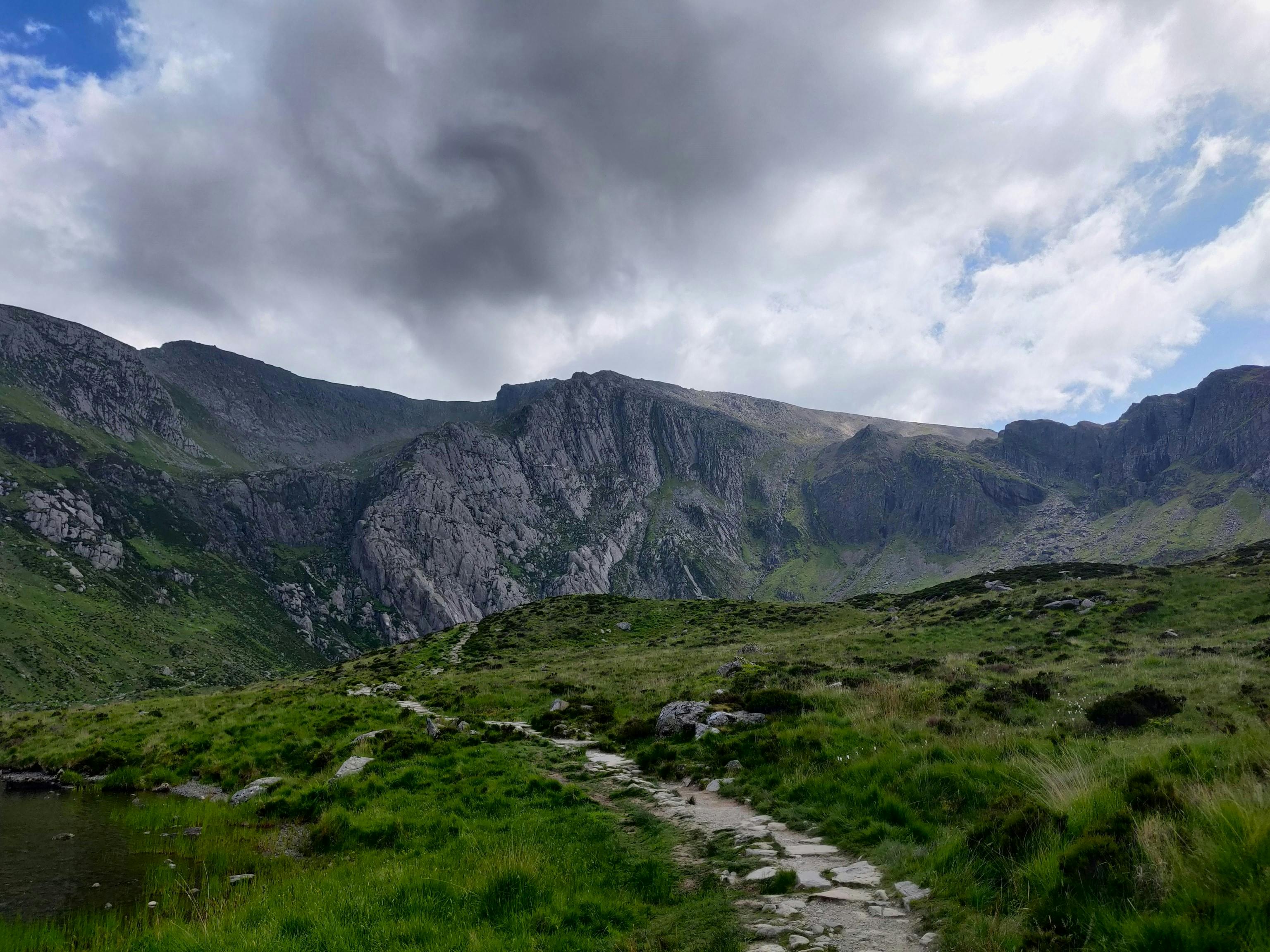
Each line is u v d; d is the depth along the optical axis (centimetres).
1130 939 663
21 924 1243
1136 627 4991
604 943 898
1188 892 679
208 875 1516
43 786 2581
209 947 967
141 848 1752
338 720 3055
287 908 1105
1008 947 730
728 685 3359
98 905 1363
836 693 2409
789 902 958
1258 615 4653
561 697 4016
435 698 4519
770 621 9456
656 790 1825
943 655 5003
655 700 3550
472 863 1248
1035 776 1205
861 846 1170
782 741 1875
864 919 874
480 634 10331
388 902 1075
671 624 10369
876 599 10638
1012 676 3052
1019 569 9950
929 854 1029
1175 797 881
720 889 1053
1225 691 2259
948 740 1584
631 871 1184
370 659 9931
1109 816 880
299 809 2000
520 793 1883
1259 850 677
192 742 2866
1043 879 819
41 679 17175
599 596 12875
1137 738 1609
